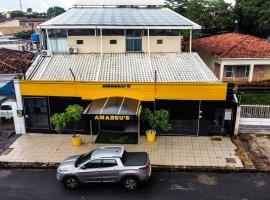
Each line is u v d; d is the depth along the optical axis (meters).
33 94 21.12
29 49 40.44
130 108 19.44
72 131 21.89
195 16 43.16
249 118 21.20
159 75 22.22
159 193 14.91
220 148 19.20
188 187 15.39
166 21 26.20
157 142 20.23
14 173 17.19
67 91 20.95
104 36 25.64
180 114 20.91
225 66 29.64
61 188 15.62
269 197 14.47
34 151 19.41
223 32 44.97
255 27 44.06
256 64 29.36
